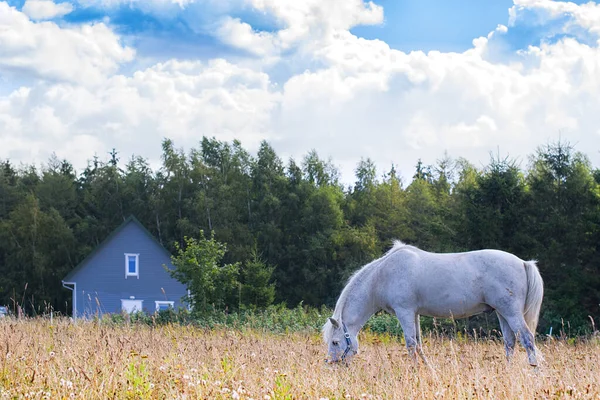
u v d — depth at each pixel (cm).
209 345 930
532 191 3039
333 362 888
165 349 870
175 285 4362
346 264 5262
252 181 5862
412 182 6222
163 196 5969
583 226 2767
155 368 661
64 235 5516
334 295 5184
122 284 4359
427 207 5688
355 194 6481
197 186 5956
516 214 2928
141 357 700
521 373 680
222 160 6188
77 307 4353
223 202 5609
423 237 5059
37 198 5988
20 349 768
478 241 2956
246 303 2733
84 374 564
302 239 5469
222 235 5356
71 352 746
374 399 598
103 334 896
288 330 1922
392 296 971
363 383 679
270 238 5344
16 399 539
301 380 628
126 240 4384
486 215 2912
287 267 5334
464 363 789
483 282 937
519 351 1008
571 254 2783
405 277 964
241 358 771
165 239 5862
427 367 762
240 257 5222
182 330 1490
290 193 5666
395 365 810
